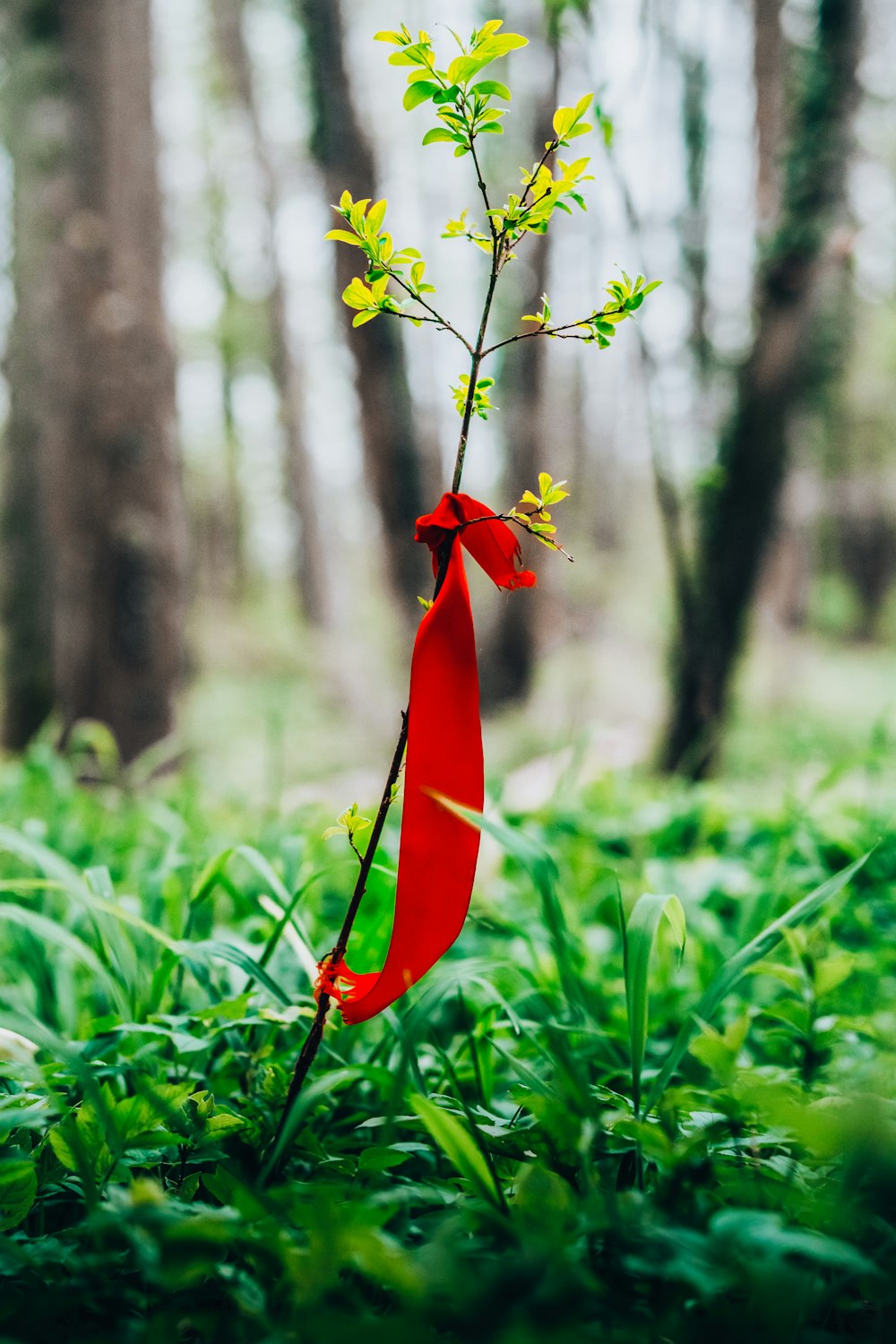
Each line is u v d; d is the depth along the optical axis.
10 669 9.12
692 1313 1.15
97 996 2.29
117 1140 1.18
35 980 2.15
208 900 2.42
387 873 1.82
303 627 21.03
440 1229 1.13
